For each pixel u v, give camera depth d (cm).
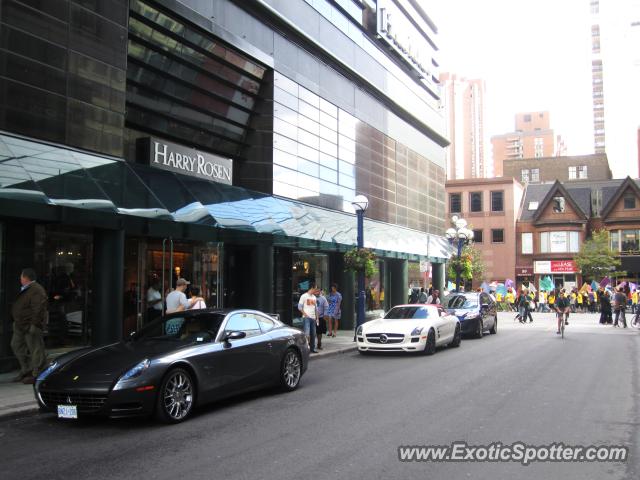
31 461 580
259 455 589
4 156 1040
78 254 1312
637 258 5144
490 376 1116
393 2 2880
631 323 2720
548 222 5488
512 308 4441
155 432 698
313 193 2153
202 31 1600
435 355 1498
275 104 1923
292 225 1769
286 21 1962
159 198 1337
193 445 635
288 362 982
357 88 2572
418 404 845
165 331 879
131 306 1454
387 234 2630
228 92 1762
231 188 1723
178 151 1552
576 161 7794
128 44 1412
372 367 1281
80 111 1247
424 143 3406
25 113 1135
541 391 947
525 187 6269
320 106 2241
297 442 639
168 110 1559
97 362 750
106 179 1231
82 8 1262
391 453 589
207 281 1662
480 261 4875
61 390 712
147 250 1503
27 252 1170
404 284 2936
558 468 541
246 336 905
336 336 2022
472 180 5772
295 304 2089
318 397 921
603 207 5606
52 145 1180
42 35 1176
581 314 3903
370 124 2689
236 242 1623
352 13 2512
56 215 1089
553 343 1806
